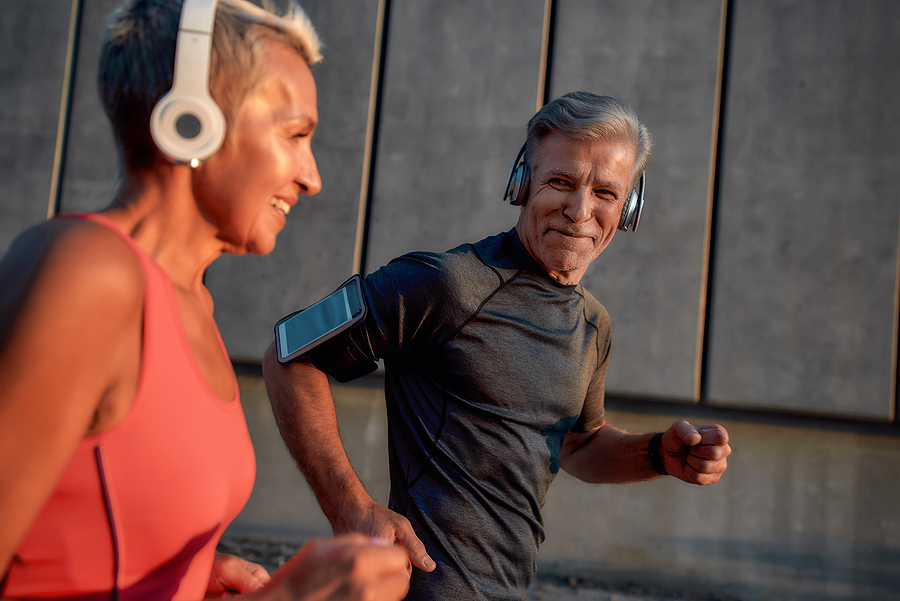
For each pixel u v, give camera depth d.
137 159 0.48
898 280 3.30
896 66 3.35
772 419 3.37
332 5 3.72
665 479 3.39
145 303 0.42
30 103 3.78
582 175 1.04
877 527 3.25
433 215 3.61
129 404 0.42
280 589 0.39
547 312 1.11
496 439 1.04
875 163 3.34
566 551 3.40
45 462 0.36
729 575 3.29
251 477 0.57
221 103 0.47
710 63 3.46
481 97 3.62
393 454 1.09
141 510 0.43
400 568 0.41
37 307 0.35
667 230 3.44
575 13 3.57
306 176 0.52
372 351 1.04
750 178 3.42
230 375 0.58
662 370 3.39
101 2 3.80
